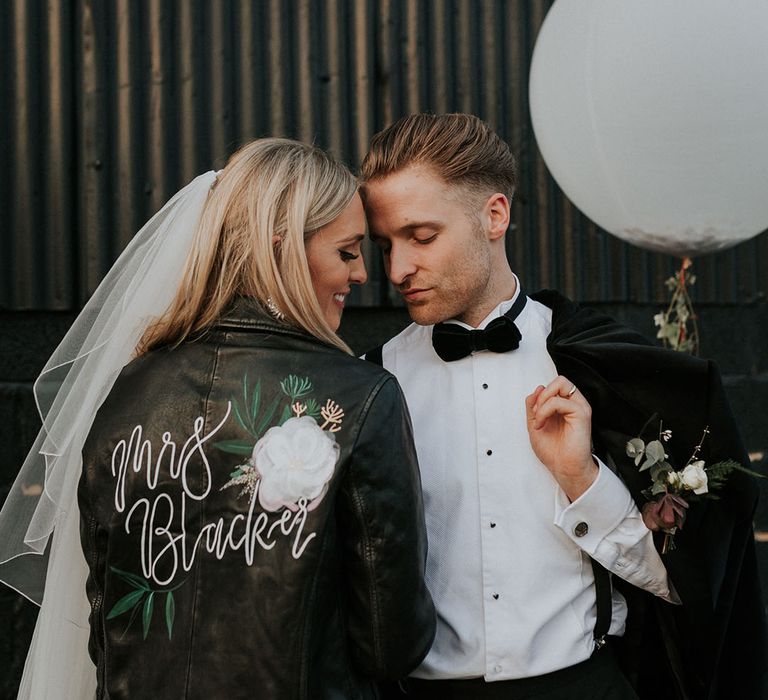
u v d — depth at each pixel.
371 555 1.48
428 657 1.78
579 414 1.72
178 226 1.73
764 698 1.94
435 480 1.85
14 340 2.94
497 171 1.83
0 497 2.91
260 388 1.53
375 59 3.11
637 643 1.88
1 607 2.88
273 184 1.61
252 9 3.02
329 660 1.48
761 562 3.39
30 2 2.90
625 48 2.10
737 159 2.13
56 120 2.93
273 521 1.46
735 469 1.79
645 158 2.16
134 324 1.74
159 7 2.97
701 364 1.77
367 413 1.50
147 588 1.50
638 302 3.32
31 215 2.91
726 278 3.40
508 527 1.79
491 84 3.19
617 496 1.74
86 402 1.77
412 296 1.80
